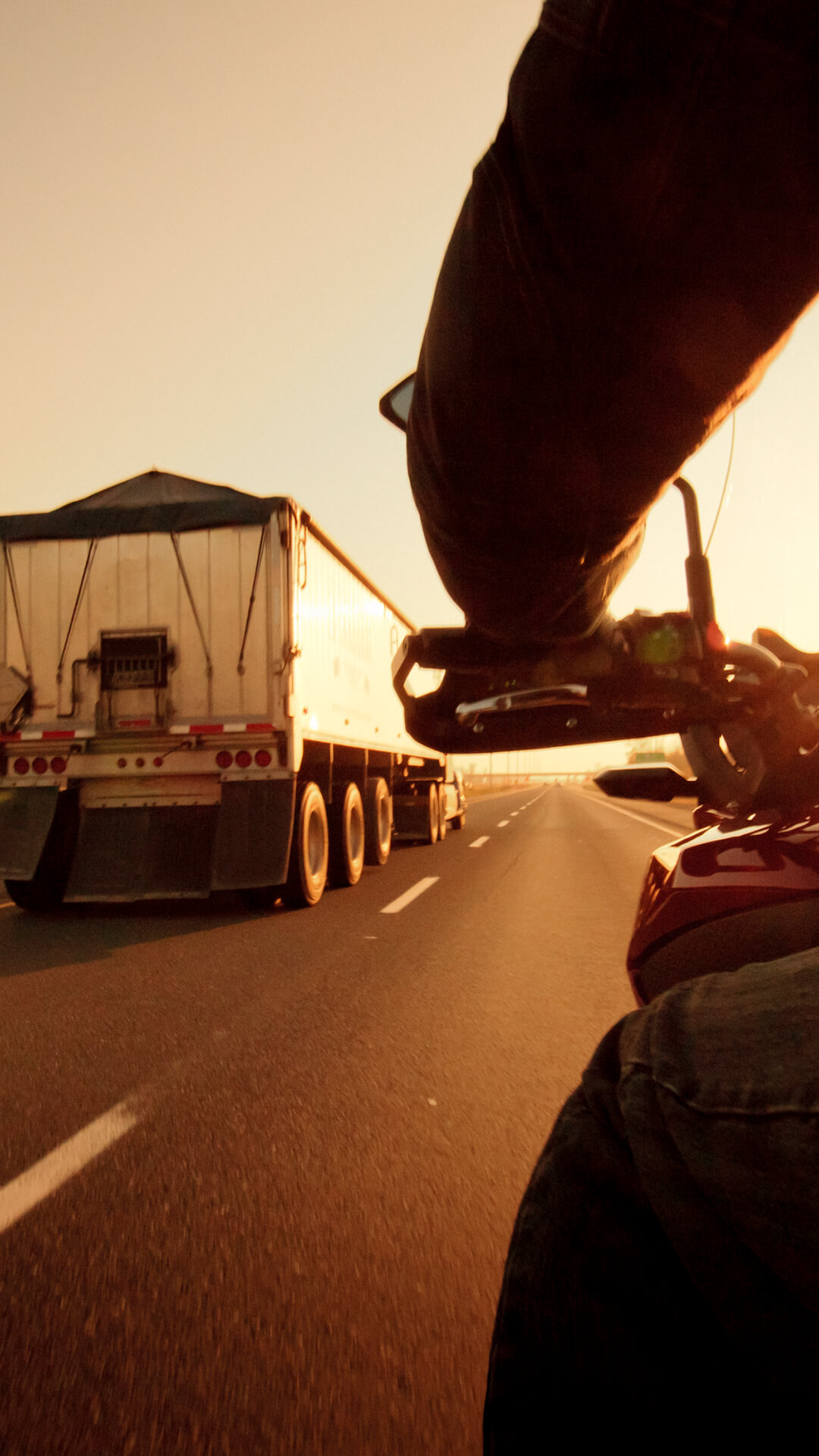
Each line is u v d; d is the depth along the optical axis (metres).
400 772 16.86
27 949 7.76
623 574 1.15
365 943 7.89
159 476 10.12
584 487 0.86
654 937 1.39
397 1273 2.63
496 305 0.75
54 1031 5.25
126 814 9.58
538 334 0.74
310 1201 3.11
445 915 9.42
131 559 9.70
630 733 1.48
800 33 0.50
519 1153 3.52
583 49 0.57
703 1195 0.69
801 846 1.28
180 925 8.99
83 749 9.54
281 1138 3.68
